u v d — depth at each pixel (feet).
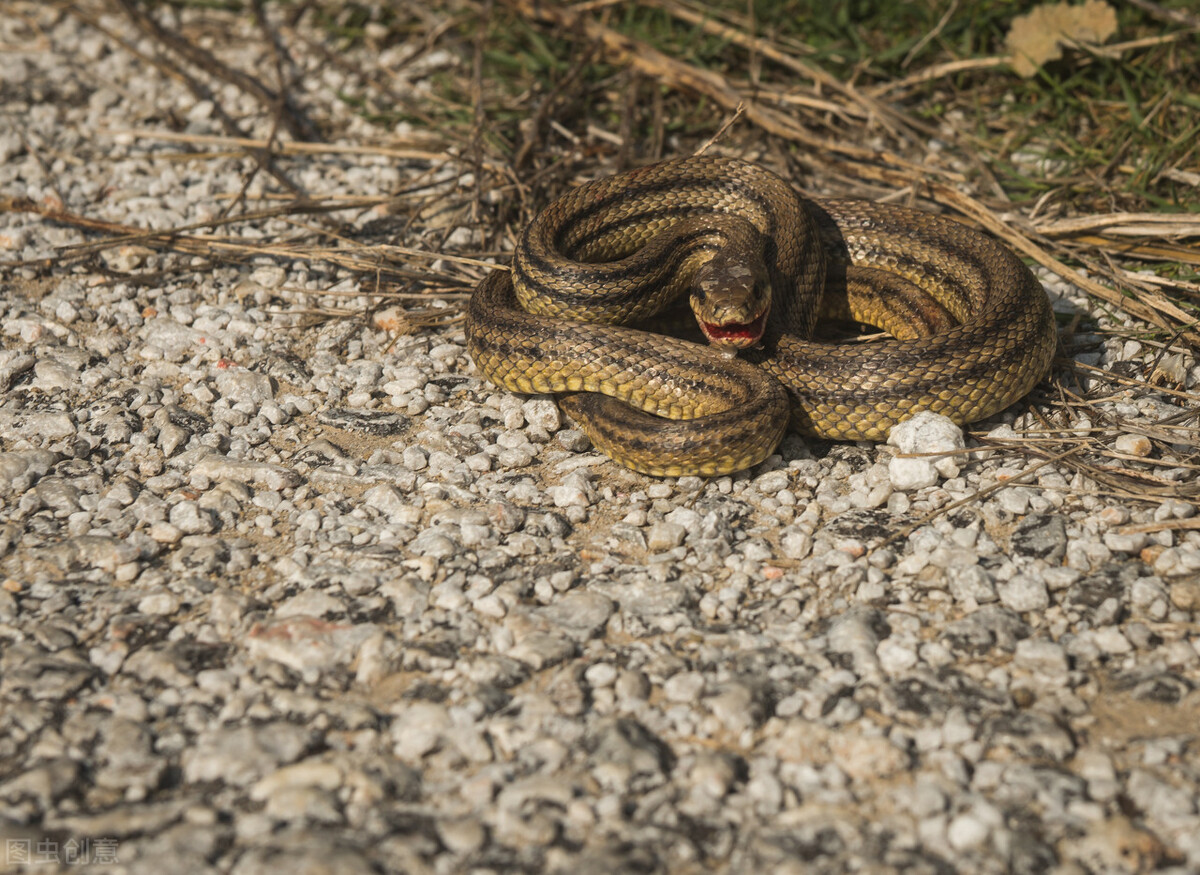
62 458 7.53
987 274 7.75
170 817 6.87
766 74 8.68
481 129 8.34
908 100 8.63
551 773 6.93
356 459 7.56
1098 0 8.45
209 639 7.14
